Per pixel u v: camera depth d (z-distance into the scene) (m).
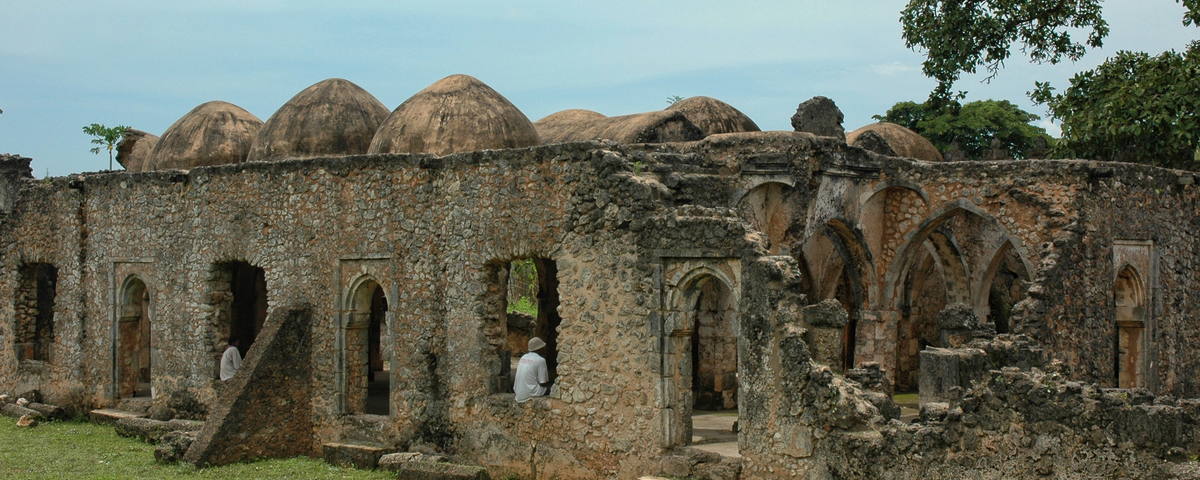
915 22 25.03
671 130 21.08
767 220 18.97
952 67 24.67
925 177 20.62
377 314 25.64
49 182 23.73
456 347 16.95
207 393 20.23
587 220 15.33
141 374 25.38
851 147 20.48
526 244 16.05
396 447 17.56
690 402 14.78
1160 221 20.06
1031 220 19.25
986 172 19.88
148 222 21.42
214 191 20.20
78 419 22.55
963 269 22.53
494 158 16.47
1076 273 18.06
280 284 19.17
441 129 18.61
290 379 18.42
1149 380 19.64
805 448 12.97
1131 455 11.35
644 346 14.66
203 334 20.30
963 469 12.10
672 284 14.50
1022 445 11.84
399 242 17.67
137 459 17.78
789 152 18.88
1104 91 22.89
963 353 14.19
